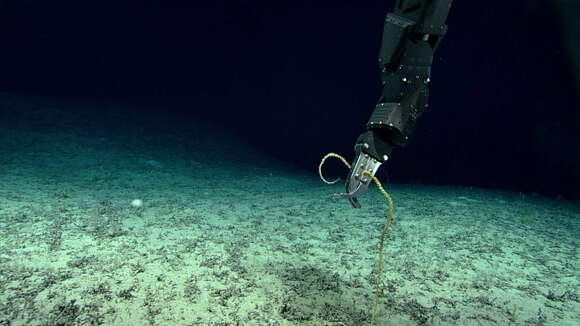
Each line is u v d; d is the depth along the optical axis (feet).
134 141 37.76
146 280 10.49
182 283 10.46
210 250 13.29
